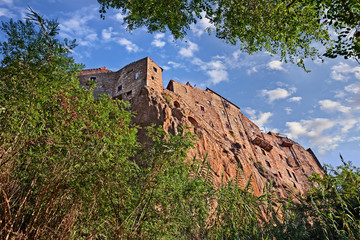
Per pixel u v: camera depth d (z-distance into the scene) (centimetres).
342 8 557
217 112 3131
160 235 442
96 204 366
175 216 500
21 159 341
